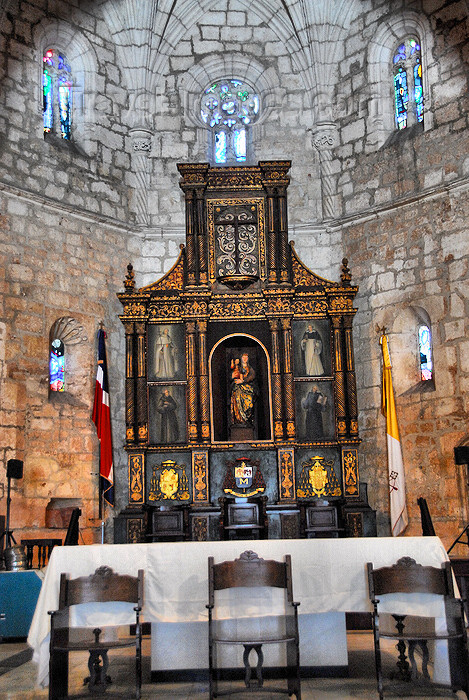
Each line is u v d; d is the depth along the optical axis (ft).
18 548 40.52
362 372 60.08
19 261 55.31
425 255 57.31
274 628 28.50
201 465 53.47
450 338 55.01
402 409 57.67
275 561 25.70
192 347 55.31
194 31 67.62
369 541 27.63
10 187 55.11
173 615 26.86
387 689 24.73
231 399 55.72
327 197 63.98
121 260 62.80
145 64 65.46
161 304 56.18
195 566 27.30
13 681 28.81
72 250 59.16
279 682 28.12
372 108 62.64
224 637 28.22
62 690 25.66
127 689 27.17
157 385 55.42
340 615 29.07
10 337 53.93
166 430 54.85
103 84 64.03
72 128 62.90
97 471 58.08
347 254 62.49
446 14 58.29
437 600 26.40
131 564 27.09
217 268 57.21
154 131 66.08
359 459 59.26
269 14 66.90
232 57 67.36
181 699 25.63
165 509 53.36
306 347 56.18
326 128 64.80
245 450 54.19
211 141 67.77
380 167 61.26
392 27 62.34
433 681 26.76
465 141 55.88
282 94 66.90
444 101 57.67
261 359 56.90
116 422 59.67
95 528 56.80
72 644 25.23
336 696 25.80
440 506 54.24
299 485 54.13
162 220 64.69
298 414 55.42
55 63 62.69
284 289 55.57
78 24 62.64
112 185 63.21
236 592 27.12
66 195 59.52
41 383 55.98
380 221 60.59
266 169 57.62
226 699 25.93
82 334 59.57
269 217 57.26
